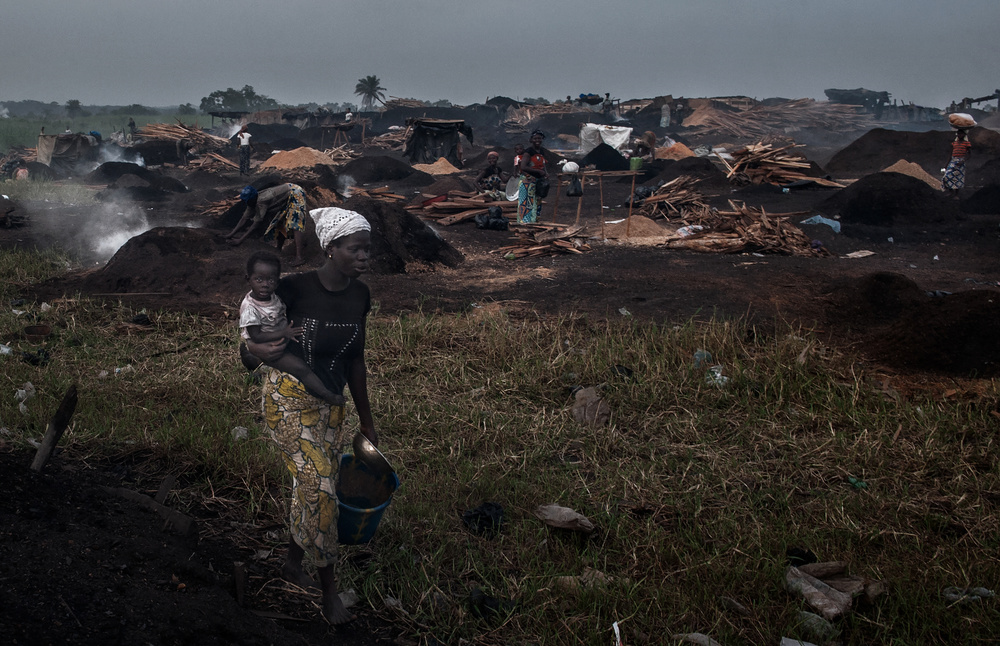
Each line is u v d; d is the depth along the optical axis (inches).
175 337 288.7
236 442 194.7
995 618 134.2
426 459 196.1
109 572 118.3
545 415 226.7
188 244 403.9
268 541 156.8
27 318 306.5
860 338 299.3
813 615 134.7
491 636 133.2
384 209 436.8
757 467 195.9
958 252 499.8
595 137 1395.2
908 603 139.2
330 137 1847.9
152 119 3791.8
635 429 219.5
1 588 104.3
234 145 1514.5
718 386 240.1
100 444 191.0
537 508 170.4
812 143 2015.3
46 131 2347.4
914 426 214.2
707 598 141.6
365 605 140.0
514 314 335.6
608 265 447.2
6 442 181.0
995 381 245.3
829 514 169.8
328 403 126.4
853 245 522.3
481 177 719.1
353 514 134.0
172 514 147.9
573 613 138.3
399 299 360.8
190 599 118.7
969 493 179.8
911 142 1069.1
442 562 154.3
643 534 163.3
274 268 119.2
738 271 423.8
